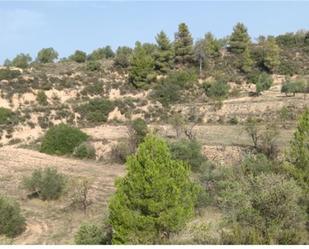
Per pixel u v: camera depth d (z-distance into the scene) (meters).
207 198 36.50
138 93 108.12
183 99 101.06
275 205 22.95
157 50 117.50
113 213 25.28
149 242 21.34
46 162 71.62
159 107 98.38
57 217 45.78
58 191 52.44
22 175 63.59
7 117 93.25
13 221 40.91
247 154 54.16
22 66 121.62
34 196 53.72
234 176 41.81
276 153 58.16
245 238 16.94
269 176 25.92
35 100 102.88
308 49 125.44
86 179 56.91
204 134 75.00
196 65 119.56
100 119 95.56
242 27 125.75
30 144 85.31
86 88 108.88
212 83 103.19
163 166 25.52
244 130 73.00
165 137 74.12
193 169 56.59
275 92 98.06
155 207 24.52
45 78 111.25
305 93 92.50
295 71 112.25
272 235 17.64
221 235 17.59
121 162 70.56
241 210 23.52
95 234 31.56
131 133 74.12
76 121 95.69
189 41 121.19
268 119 79.19
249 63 113.44
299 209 23.55
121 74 117.50
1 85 103.69
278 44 133.38
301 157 31.38
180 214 24.59
